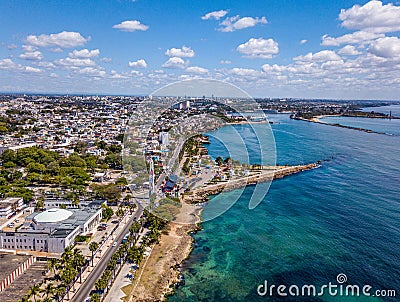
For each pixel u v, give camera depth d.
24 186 183.75
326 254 117.69
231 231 135.62
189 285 100.19
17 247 113.38
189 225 139.25
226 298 94.50
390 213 152.38
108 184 190.12
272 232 134.62
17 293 87.38
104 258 110.56
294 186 196.12
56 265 97.31
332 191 186.12
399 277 103.94
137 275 102.19
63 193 175.25
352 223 142.25
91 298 82.88
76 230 120.81
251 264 112.00
